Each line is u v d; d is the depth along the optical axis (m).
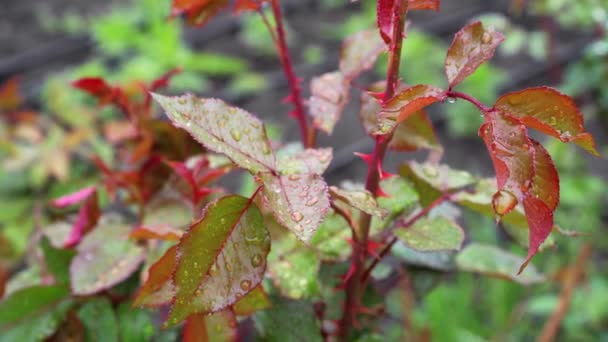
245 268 0.28
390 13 0.29
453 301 0.84
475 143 1.34
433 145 0.35
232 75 1.55
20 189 0.95
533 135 1.24
